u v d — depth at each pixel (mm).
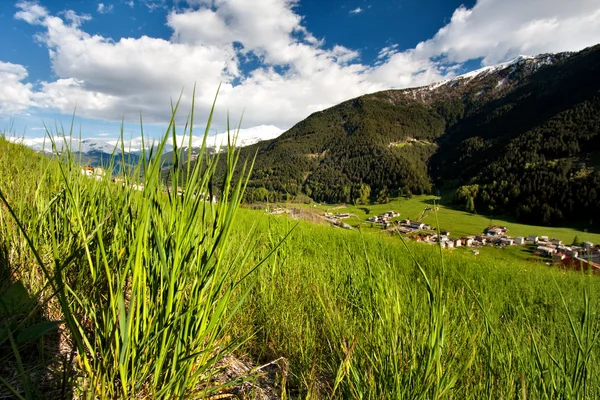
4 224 1823
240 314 2309
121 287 949
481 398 1456
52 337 1435
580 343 1292
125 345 962
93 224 1563
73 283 1416
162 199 1184
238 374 1786
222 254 1122
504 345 1725
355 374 1439
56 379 1124
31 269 1640
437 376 1201
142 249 1026
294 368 1896
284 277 3182
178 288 1085
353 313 2211
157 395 1049
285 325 2230
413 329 1442
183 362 1100
